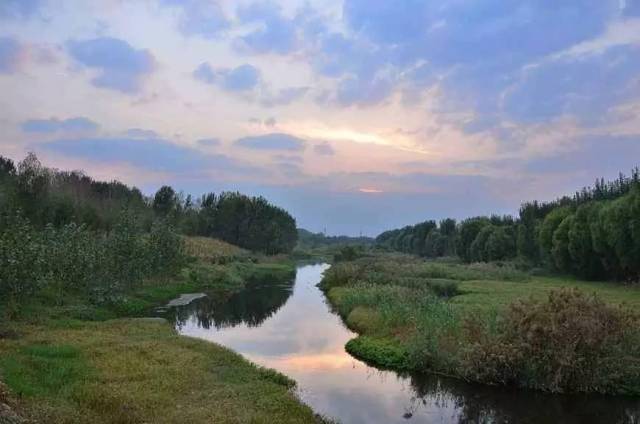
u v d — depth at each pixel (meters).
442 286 47.72
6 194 45.06
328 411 15.56
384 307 28.34
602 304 18.64
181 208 103.00
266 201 115.81
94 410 11.56
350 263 60.00
